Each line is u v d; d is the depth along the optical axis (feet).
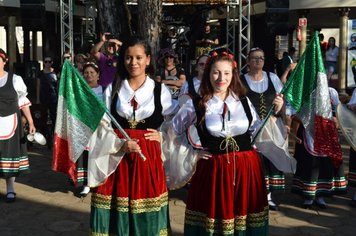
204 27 44.68
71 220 16.40
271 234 15.25
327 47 48.42
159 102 11.71
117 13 28.09
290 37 56.95
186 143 11.75
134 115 11.51
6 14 48.57
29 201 18.38
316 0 44.16
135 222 11.36
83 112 11.68
